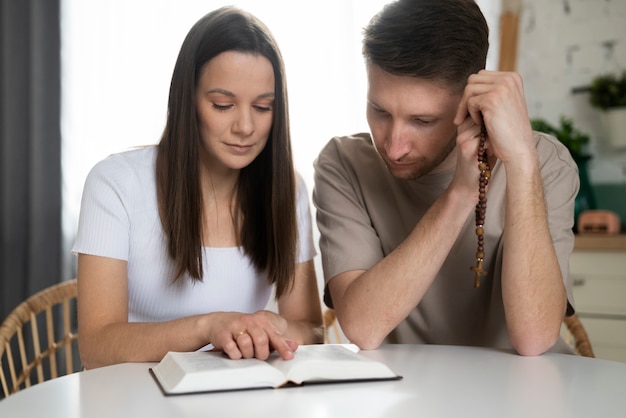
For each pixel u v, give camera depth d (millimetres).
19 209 3422
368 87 1273
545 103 3115
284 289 1447
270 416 834
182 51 1287
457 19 1217
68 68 3326
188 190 1334
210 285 1420
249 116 1262
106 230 1301
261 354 1033
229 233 1432
